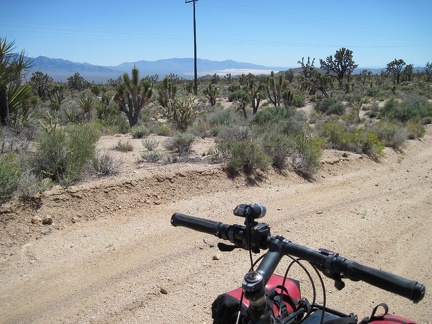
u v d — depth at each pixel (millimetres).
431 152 17109
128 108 24031
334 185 10969
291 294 2826
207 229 2184
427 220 8148
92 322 4430
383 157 14953
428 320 4590
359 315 4676
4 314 4586
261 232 1945
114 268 5645
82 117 22328
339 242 6812
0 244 6031
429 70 94875
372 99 45844
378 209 8844
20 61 14742
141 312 4617
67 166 8289
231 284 5250
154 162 10781
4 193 6715
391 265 6035
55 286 5164
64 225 6848
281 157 11281
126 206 7789
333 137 15969
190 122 21312
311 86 58281
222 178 9727
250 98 35938
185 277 5414
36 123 14664
